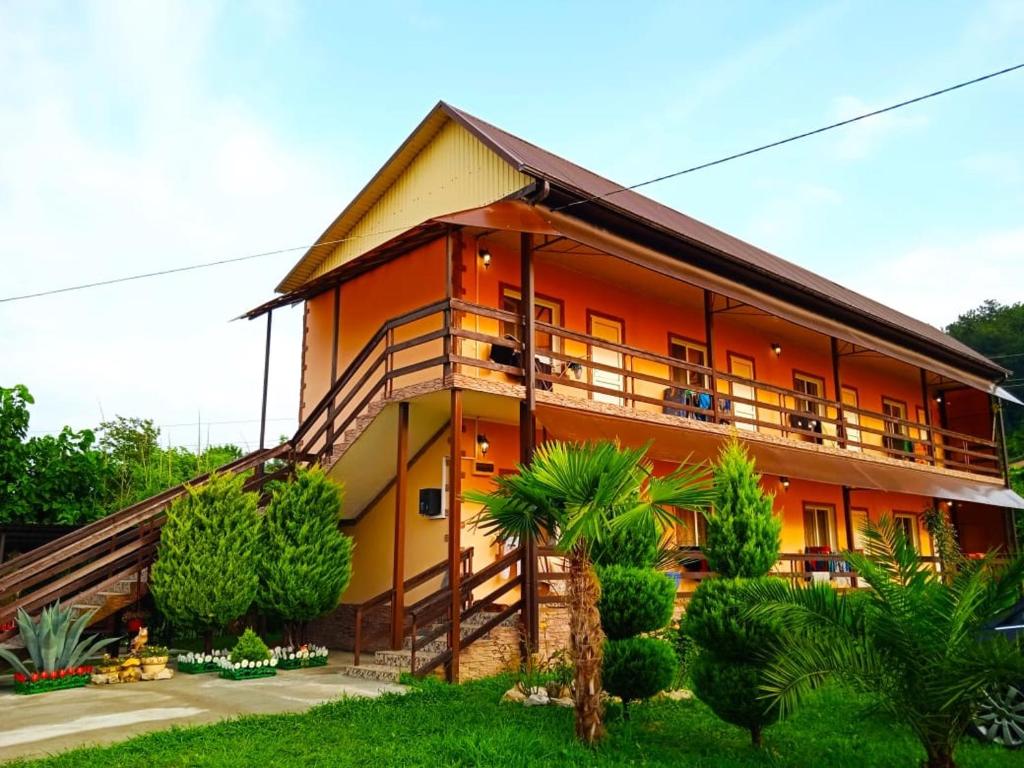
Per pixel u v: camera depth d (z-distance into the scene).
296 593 13.39
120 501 22.75
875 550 7.82
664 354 19.45
